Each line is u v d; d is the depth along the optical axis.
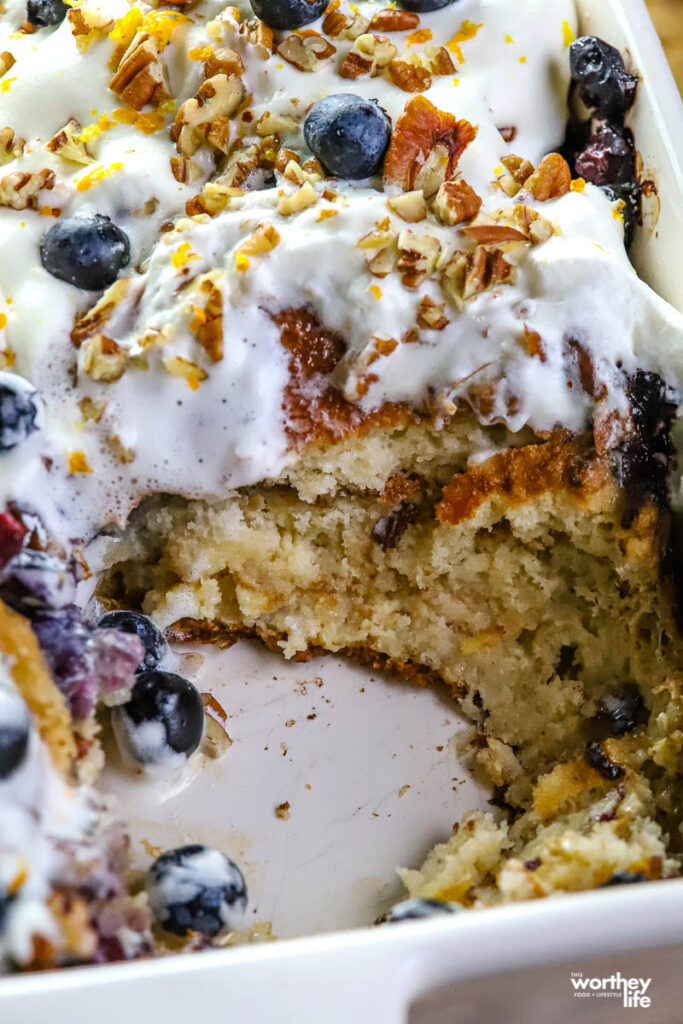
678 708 0.36
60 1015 0.30
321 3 0.40
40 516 0.36
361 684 0.40
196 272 0.37
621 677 0.38
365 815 0.38
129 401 0.36
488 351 0.37
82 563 0.37
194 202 0.38
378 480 0.38
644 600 0.38
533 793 0.37
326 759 0.38
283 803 0.38
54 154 0.38
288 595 0.40
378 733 0.39
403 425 0.38
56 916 0.31
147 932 0.33
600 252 0.37
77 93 0.39
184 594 0.39
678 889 0.31
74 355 0.37
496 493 0.38
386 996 0.30
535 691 0.39
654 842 0.34
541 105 0.41
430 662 0.40
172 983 0.30
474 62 0.40
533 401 0.37
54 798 0.32
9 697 0.32
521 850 0.36
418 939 0.31
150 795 0.37
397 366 0.37
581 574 0.39
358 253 0.36
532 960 0.31
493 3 0.41
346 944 0.31
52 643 0.34
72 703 0.34
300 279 0.37
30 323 0.36
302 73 0.39
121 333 0.37
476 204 0.38
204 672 0.40
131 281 0.37
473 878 0.36
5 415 0.35
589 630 0.39
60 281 0.37
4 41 0.41
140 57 0.39
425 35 0.40
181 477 0.37
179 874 0.34
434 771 0.38
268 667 0.40
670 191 0.40
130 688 0.35
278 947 0.31
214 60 0.39
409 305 0.37
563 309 0.37
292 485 0.39
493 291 0.37
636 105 0.41
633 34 0.41
